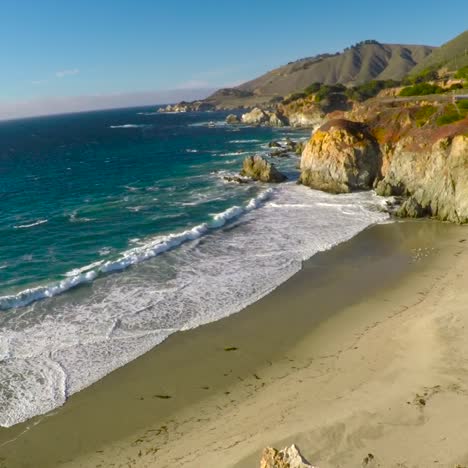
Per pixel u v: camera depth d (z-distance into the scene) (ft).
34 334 74.02
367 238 117.08
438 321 70.44
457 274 90.68
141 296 87.92
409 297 83.71
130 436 52.11
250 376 62.75
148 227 134.31
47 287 89.81
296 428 49.03
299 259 105.09
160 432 52.49
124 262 102.94
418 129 157.07
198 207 155.12
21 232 130.82
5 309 82.28
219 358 67.51
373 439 45.52
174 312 81.56
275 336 73.15
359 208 144.05
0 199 177.17
